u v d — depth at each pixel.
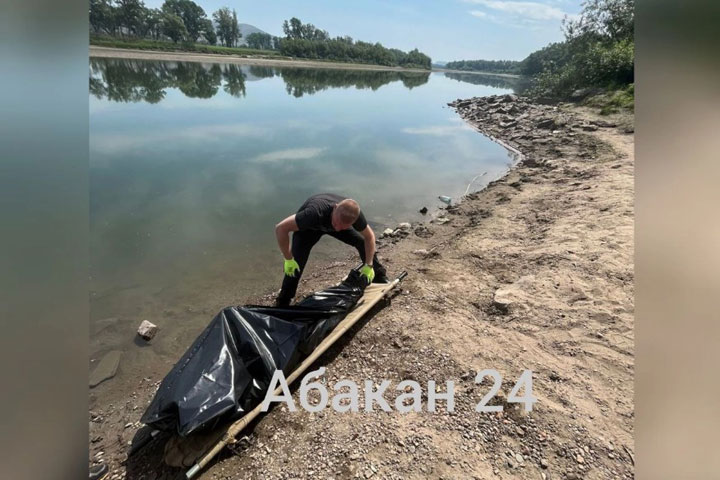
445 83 54.09
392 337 3.54
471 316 3.85
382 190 8.58
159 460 2.60
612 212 5.82
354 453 2.50
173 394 2.59
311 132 13.99
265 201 7.46
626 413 2.69
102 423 2.99
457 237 6.02
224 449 2.54
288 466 2.44
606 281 4.08
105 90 19.70
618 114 14.35
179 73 30.62
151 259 5.27
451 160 11.41
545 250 5.00
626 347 3.21
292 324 3.22
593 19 22.98
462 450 2.49
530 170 9.55
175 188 7.85
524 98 23.23
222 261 5.28
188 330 3.98
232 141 11.88
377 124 16.56
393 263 5.20
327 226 3.70
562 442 2.52
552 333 3.49
